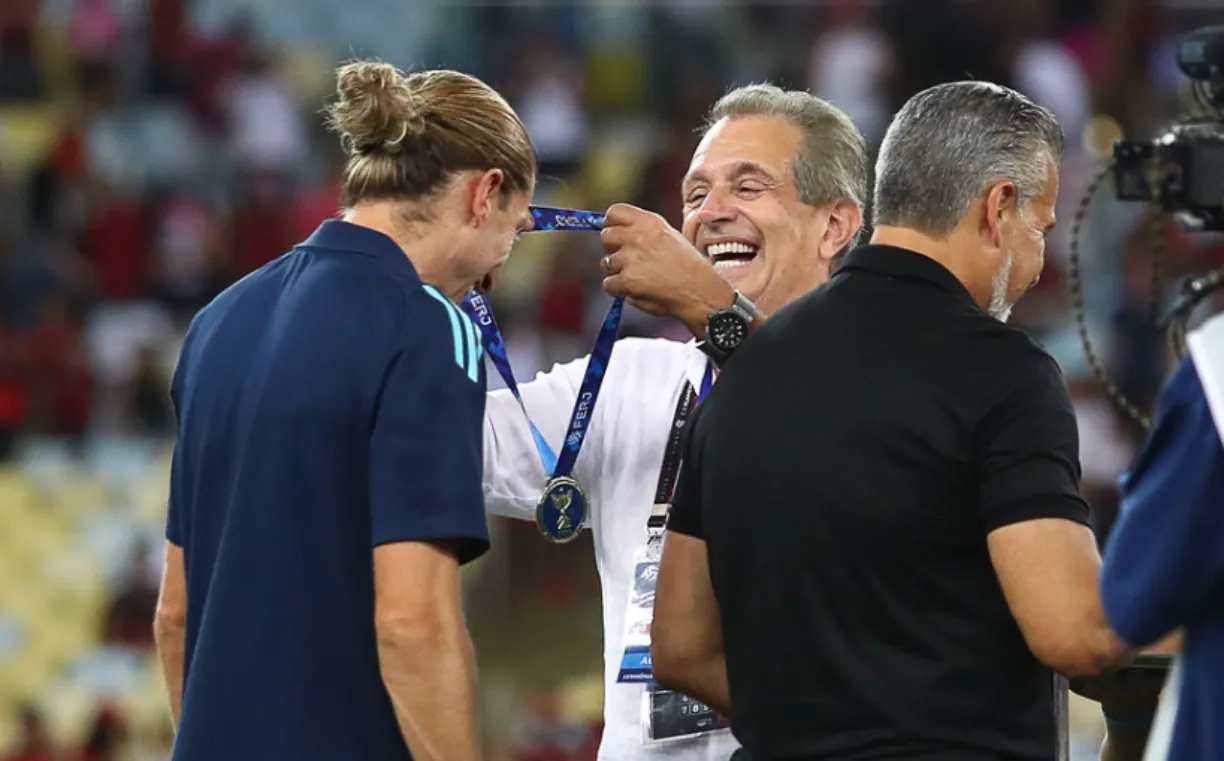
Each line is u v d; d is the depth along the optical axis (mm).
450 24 46188
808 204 10375
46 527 33188
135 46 43656
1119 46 44719
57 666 31750
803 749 8047
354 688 8383
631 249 9703
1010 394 7957
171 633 9211
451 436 8375
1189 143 9578
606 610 10289
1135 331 35656
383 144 8758
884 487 7926
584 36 46094
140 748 30562
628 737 10055
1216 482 7156
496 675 31078
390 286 8531
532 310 37969
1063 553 7688
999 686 7984
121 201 40344
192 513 8773
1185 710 7492
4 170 41062
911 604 7949
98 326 37688
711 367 10289
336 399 8367
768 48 45750
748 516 8242
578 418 10016
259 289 8898
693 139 43688
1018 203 8523
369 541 8430
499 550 31969
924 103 8562
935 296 8273
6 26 44031
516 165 8945
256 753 8266
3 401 35000
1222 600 7363
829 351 8281
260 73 44062
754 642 8250
